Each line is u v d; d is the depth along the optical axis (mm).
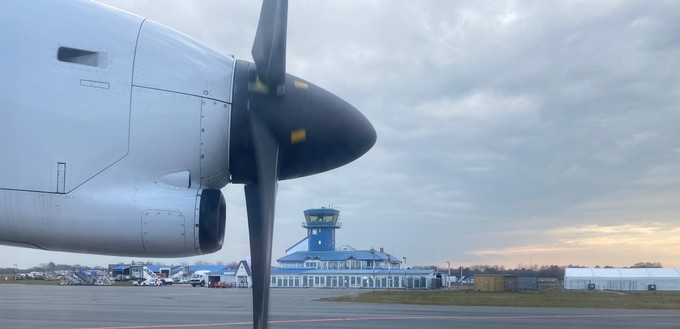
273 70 5027
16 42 4543
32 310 18719
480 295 36156
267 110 5109
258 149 5031
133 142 4664
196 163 4855
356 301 28016
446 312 20109
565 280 54406
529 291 46188
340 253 60000
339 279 55781
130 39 4816
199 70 4957
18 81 4504
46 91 4527
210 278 61531
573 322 16281
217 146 4934
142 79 4754
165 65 4848
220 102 4957
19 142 4465
